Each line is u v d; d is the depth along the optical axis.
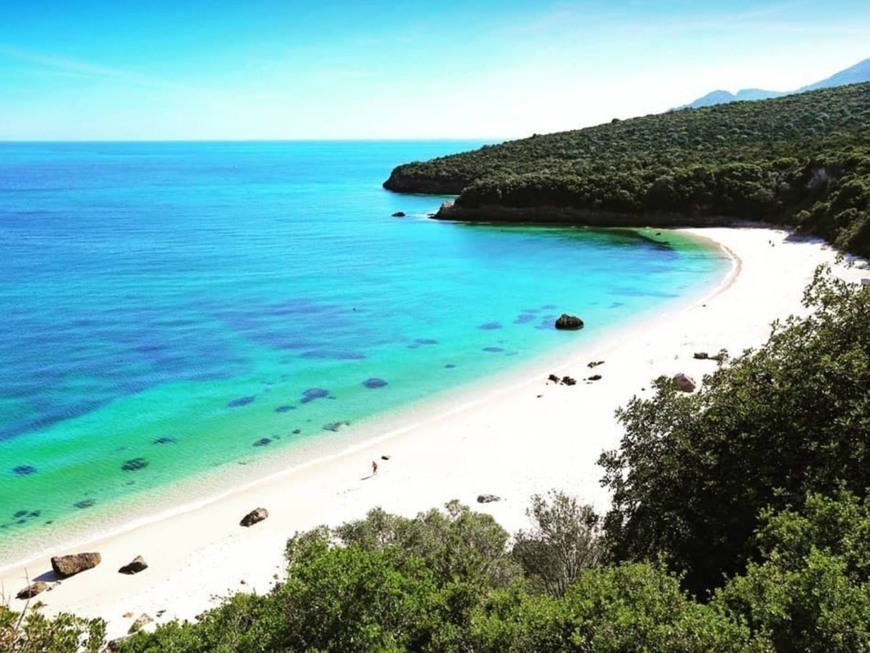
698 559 14.56
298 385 37.59
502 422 31.33
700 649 8.76
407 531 17.31
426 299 57.62
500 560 15.96
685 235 86.06
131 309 53.88
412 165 159.62
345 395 36.06
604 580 10.60
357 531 17.42
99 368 40.19
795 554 10.85
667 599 9.95
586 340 44.66
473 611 11.47
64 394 35.97
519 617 10.70
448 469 26.58
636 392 33.78
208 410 33.97
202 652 11.34
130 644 11.83
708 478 15.38
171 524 23.39
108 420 32.59
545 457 27.03
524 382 37.16
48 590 19.72
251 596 13.05
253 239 89.31
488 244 85.50
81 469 27.58
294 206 127.62
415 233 95.00
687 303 52.16
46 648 9.69
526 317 51.31
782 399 15.47
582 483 24.42
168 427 31.84
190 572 20.44
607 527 16.84
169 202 133.00
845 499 11.59
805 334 17.33
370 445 29.58
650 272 65.75
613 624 9.55
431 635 11.37
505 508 22.80
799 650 8.83
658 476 16.09
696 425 16.42
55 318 50.97
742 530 14.12
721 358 19.20
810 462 14.24
